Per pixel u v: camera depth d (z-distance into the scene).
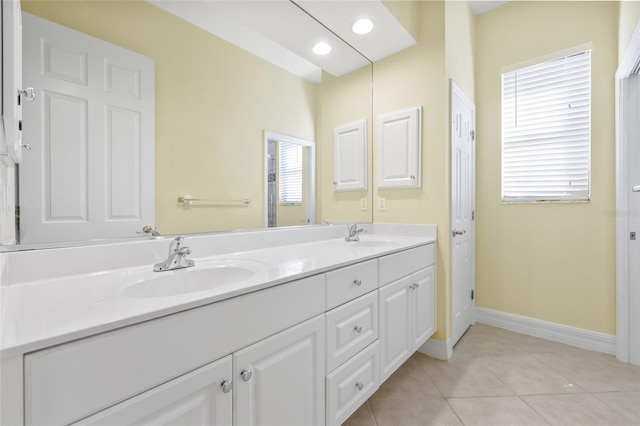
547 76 2.31
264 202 1.65
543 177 2.33
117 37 1.11
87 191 1.04
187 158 1.33
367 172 2.31
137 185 1.17
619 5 1.94
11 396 0.49
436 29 2.01
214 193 1.43
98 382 0.57
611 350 2.03
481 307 2.61
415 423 1.41
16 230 0.90
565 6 2.21
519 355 2.04
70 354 0.54
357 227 2.21
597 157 2.10
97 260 1.04
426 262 1.91
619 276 1.96
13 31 0.67
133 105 1.16
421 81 2.08
